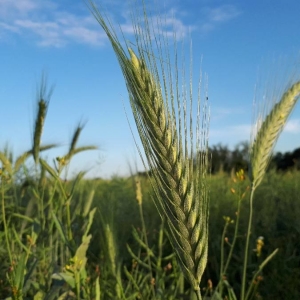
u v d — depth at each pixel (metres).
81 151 0.33
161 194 0.15
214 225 0.46
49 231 0.27
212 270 0.39
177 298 0.27
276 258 0.38
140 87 0.14
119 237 0.38
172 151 0.14
